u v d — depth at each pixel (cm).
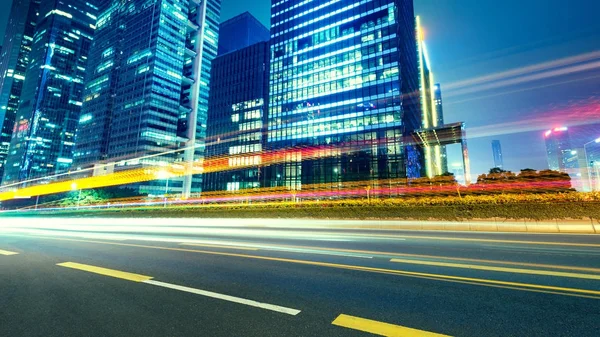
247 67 9750
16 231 2016
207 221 2716
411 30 8794
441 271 644
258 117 9088
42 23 14788
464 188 3186
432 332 347
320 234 1477
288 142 7762
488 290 504
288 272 652
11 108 15675
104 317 411
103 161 11238
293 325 373
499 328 356
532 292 490
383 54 6769
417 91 8988
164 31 11288
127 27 12262
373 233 1509
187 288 539
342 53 7325
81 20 15112
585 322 370
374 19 7019
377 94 6694
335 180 6838
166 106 11050
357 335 343
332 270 665
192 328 370
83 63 14825
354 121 6869
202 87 12475
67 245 1152
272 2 8950
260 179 8219
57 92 13662
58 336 355
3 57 17650
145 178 9944
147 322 391
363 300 462
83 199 7919
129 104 11119
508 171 3359
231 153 9331
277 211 2684
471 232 1576
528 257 806
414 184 5094
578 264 709
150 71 10800
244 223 2491
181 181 11144
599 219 1661
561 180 2991
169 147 10969
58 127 13425
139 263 771
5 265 766
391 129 6400
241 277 613
